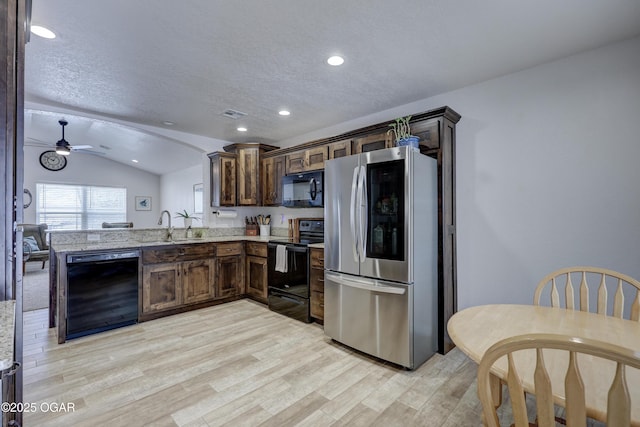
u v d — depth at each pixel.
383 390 2.06
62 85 2.74
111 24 1.86
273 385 2.12
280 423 1.74
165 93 2.92
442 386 2.12
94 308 3.01
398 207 2.37
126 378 2.20
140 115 3.57
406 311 2.30
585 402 0.83
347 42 2.06
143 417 1.78
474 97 2.72
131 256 3.26
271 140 4.75
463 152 2.78
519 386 0.84
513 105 2.50
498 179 2.58
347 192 2.69
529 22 1.84
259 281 4.07
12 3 1.17
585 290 1.69
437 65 2.37
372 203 2.55
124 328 3.18
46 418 1.76
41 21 1.82
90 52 2.18
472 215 2.72
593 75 2.16
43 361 2.45
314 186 3.62
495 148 2.60
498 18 1.80
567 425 0.78
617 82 2.08
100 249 3.05
